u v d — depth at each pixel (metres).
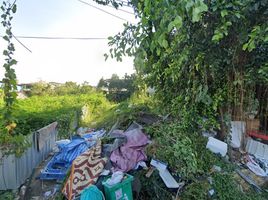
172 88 5.52
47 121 8.27
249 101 4.87
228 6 2.57
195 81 4.66
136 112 6.11
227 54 3.80
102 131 7.17
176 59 3.99
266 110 5.06
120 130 5.43
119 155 3.94
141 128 4.86
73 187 3.50
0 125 3.42
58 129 8.91
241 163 4.76
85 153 4.02
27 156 5.74
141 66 2.42
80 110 13.27
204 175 4.00
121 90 25.14
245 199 3.75
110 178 3.27
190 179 3.81
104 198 3.00
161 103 5.94
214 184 3.85
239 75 4.38
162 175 3.69
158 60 4.93
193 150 4.20
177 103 5.21
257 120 5.21
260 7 2.67
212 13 2.72
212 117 4.93
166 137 4.29
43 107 11.88
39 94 25.05
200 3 1.75
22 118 6.89
